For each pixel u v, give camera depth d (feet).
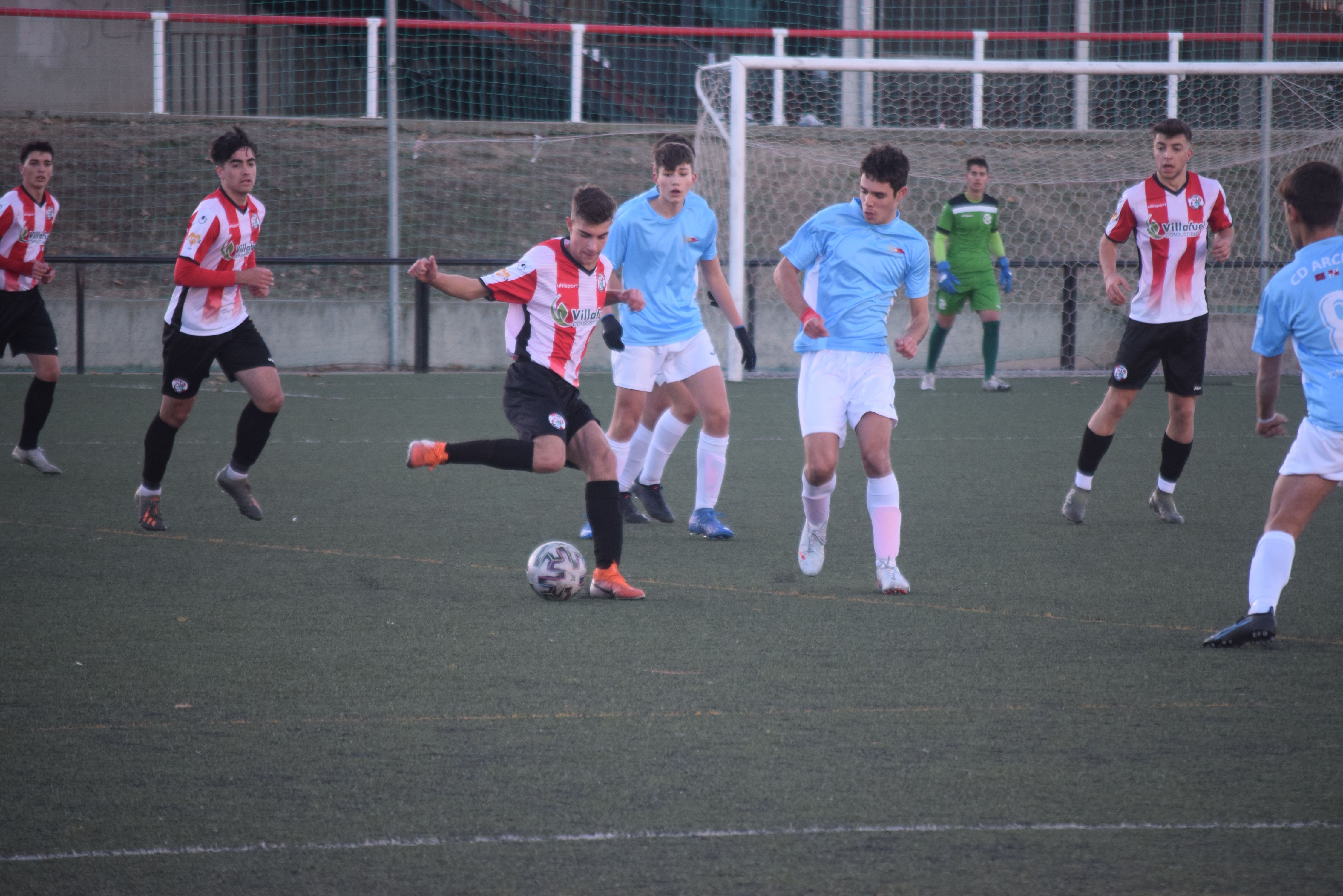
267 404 72.74
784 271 61.11
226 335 72.49
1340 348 48.32
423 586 61.00
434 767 37.65
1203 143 186.19
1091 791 36.09
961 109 226.58
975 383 158.40
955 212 144.46
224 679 46.01
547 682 45.88
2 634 51.57
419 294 163.32
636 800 35.35
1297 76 191.52
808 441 60.75
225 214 71.56
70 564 64.64
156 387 143.84
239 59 225.56
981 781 36.76
